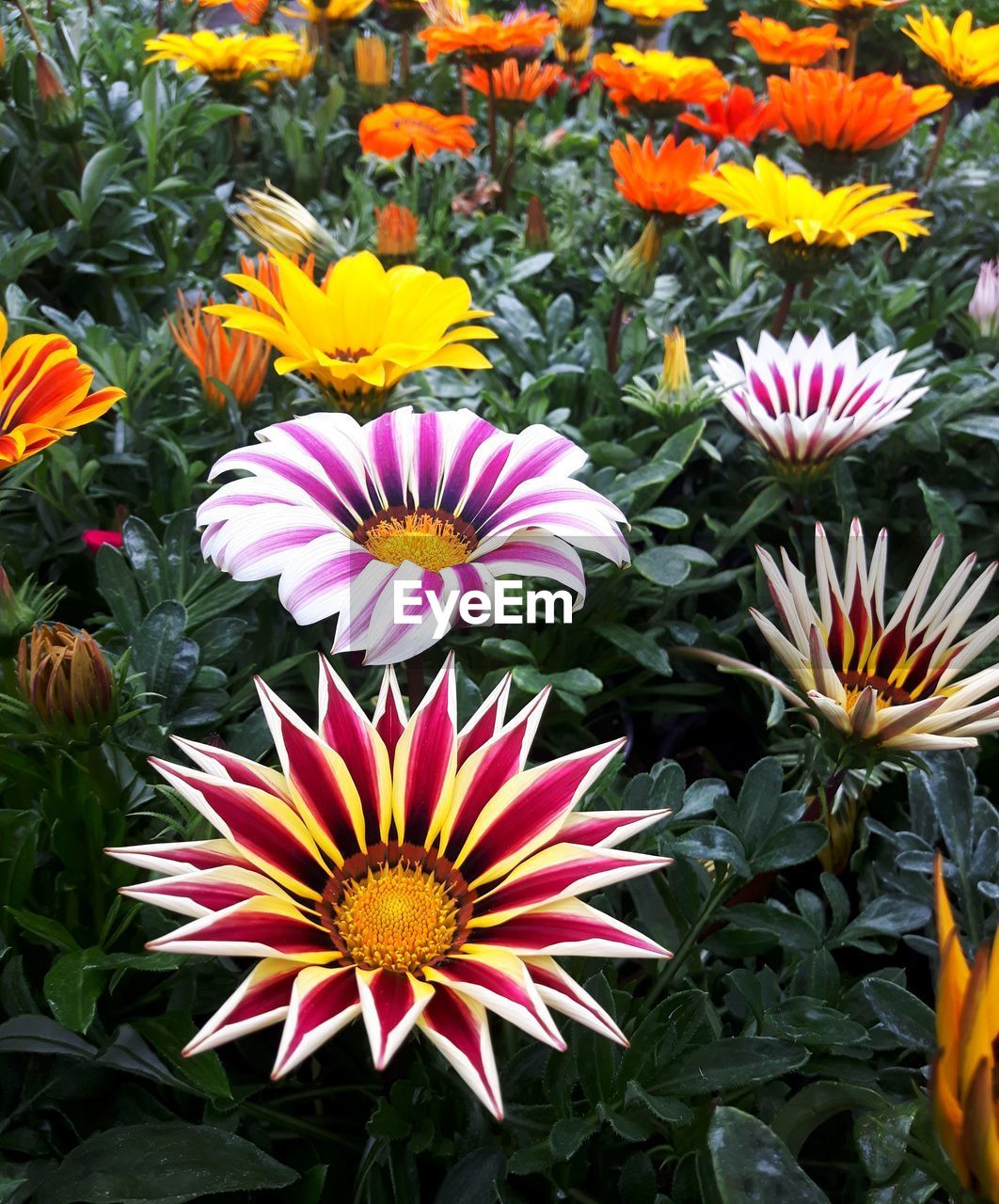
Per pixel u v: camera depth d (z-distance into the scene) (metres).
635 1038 0.95
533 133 3.25
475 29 2.60
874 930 1.19
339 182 3.12
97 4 2.83
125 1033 1.00
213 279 2.40
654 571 1.54
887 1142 0.93
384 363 1.37
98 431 1.77
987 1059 0.63
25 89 2.20
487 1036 0.67
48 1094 1.00
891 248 2.69
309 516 1.04
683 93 2.55
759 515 1.71
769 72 2.81
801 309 2.18
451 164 2.99
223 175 2.74
